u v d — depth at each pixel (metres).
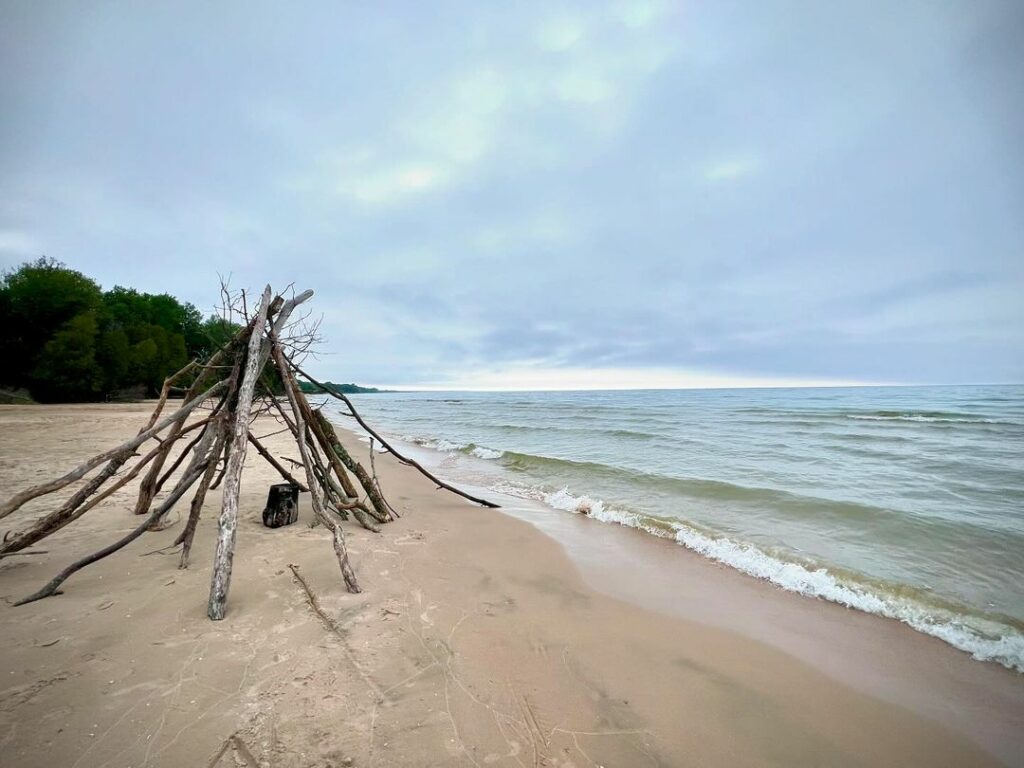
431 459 15.34
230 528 3.73
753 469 12.11
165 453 5.96
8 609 3.52
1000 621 4.39
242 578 4.26
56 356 38.19
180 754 2.16
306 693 2.68
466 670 3.11
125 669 2.80
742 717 2.93
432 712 2.63
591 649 3.61
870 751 2.72
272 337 5.35
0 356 38.41
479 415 41.97
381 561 5.07
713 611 4.52
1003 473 11.20
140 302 57.50
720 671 3.46
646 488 10.15
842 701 3.18
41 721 2.33
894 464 12.63
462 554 5.66
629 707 2.92
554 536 6.82
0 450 11.16
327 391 6.76
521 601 4.41
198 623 3.40
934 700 3.24
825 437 18.86
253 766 2.12
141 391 49.84
